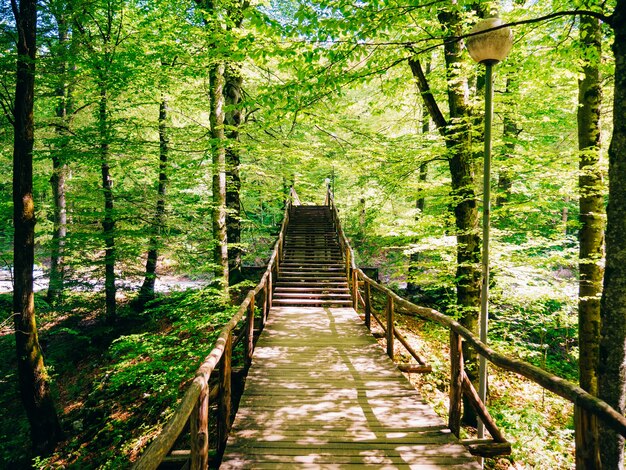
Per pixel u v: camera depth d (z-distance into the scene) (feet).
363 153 25.31
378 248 32.86
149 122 30.66
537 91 24.50
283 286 32.07
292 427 11.14
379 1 11.98
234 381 16.12
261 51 14.05
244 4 30.53
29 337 21.61
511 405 22.17
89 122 38.96
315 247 41.83
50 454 21.63
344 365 16.20
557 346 32.12
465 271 21.22
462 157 21.36
